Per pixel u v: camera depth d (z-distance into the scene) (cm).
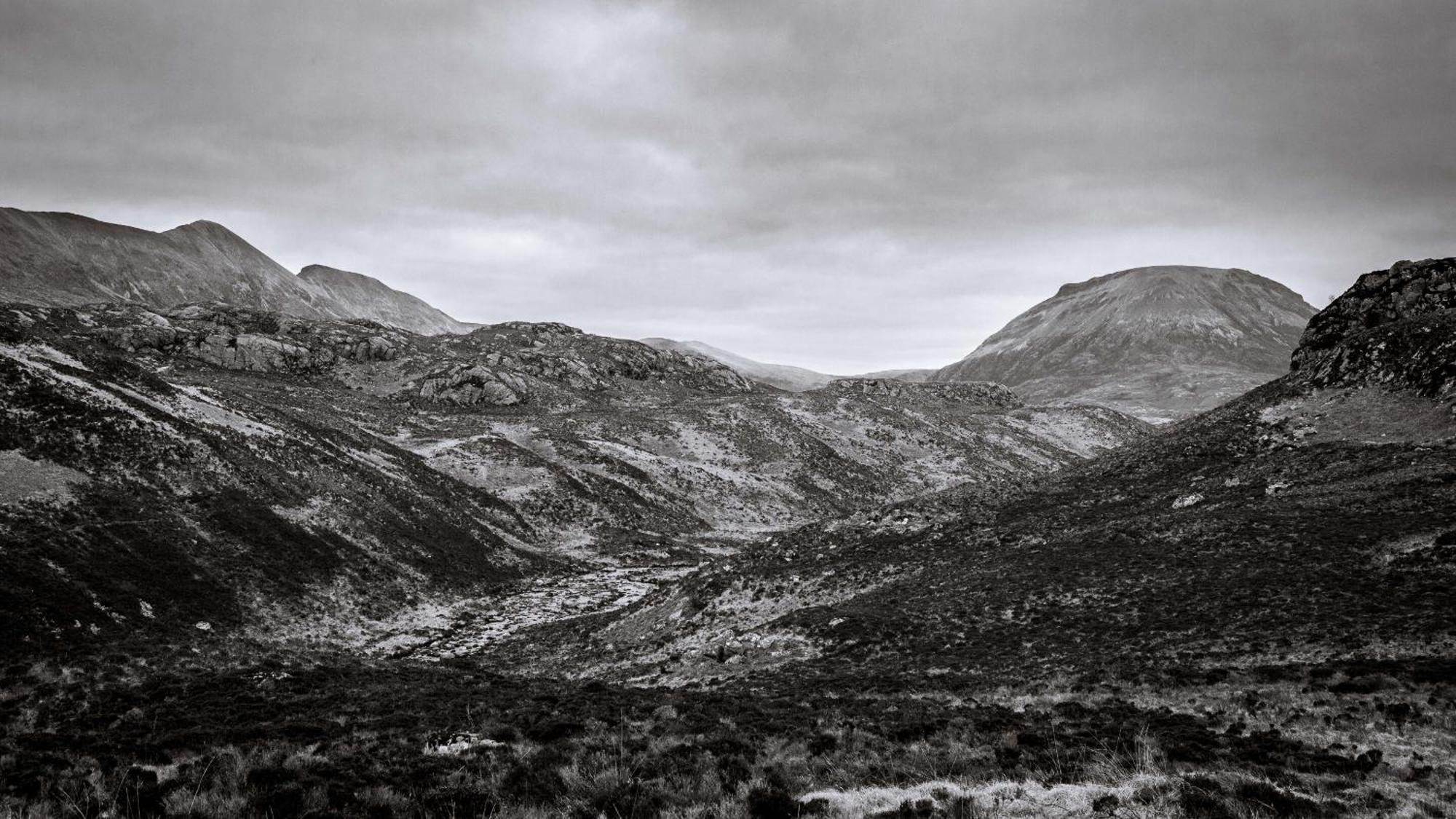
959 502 6644
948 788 1571
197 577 4747
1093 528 5319
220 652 3922
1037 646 3516
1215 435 6562
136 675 3419
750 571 5759
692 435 14675
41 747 2300
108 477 5159
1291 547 3975
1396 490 4381
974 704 2736
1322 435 5784
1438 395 5538
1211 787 1477
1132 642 3309
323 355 16288
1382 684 2381
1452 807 1420
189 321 17025
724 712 2734
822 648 4047
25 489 4547
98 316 15500
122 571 4353
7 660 3234
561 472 10762
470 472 10300
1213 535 4450
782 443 15062
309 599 5288
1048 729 2208
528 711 2848
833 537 6375
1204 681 2706
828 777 1802
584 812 1491
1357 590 3331
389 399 14712
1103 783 1600
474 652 5147
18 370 5625
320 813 1470
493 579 7269
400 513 7431
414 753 2120
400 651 4969
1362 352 6488
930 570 5153
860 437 16462
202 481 5738
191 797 1552
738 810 1445
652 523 10419
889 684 3219
